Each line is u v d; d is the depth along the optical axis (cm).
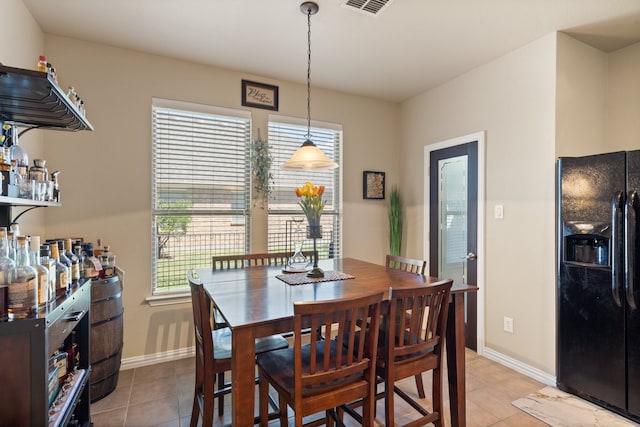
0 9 177
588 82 262
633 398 196
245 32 247
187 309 290
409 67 305
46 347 111
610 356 206
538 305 254
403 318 155
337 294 173
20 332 108
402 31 245
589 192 215
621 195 199
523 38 255
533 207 258
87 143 256
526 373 259
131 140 271
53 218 245
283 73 318
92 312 215
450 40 258
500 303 282
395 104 404
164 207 288
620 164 201
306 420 204
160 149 286
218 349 178
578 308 223
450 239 336
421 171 372
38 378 110
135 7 215
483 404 218
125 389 235
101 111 261
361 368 143
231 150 315
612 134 272
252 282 201
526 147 264
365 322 142
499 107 285
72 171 251
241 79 315
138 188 274
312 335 131
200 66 297
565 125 248
